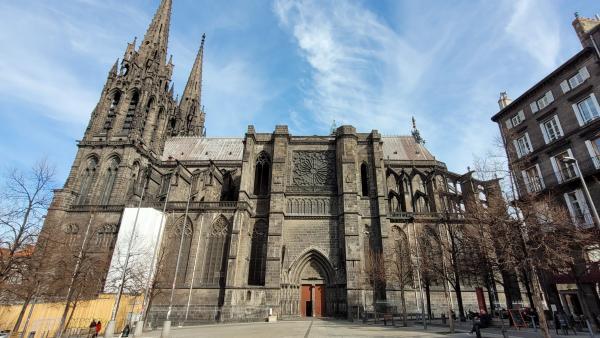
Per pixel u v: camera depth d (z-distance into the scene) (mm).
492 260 32562
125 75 83688
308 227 58969
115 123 76188
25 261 30672
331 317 53500
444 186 71750
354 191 59062
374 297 48188
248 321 48750
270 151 67125
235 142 93750
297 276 56188
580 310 35375
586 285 34625
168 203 59781
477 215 30719
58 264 40750
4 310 35750
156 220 58312
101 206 64312
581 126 38000
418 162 80000
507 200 25375
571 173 38344
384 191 62906
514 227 23125
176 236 57156
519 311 35312
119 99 80812
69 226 63625
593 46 37781
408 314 53781
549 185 40219
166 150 90188
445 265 45406
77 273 38719
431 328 35062
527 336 26594
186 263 54781
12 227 29516
